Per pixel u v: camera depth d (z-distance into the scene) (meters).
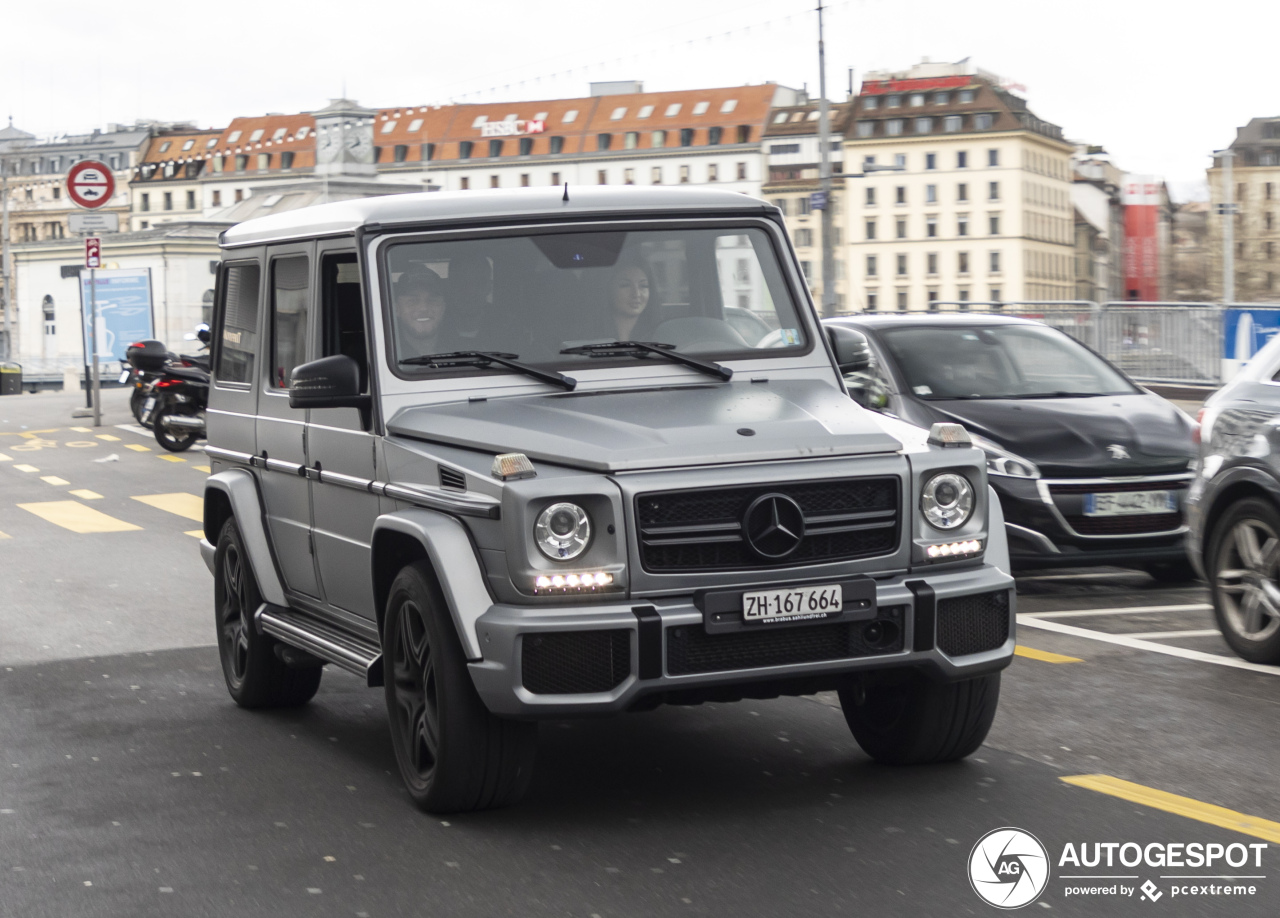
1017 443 10.09
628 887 4.77
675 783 5.99
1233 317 21.67
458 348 6.08
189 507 16.56
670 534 5.20
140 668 8.74
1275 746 6.37
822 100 43.72
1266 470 7.91
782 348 6.41
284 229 7.11
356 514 6.18
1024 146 138.38
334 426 6.34
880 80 143.25
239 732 7.12
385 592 5.92
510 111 155.12
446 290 6.14
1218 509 8.30
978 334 11.60
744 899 4.63
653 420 5.54
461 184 154.25
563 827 5.42
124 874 5.07
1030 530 9.90
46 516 15.95
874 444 5.49
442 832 5.41
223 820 5.65
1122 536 9.94
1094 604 9.96
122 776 6.35
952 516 5.56
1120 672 7.87
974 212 139.25
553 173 151.38
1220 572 8.27
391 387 5.98
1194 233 128.88
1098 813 5.44
